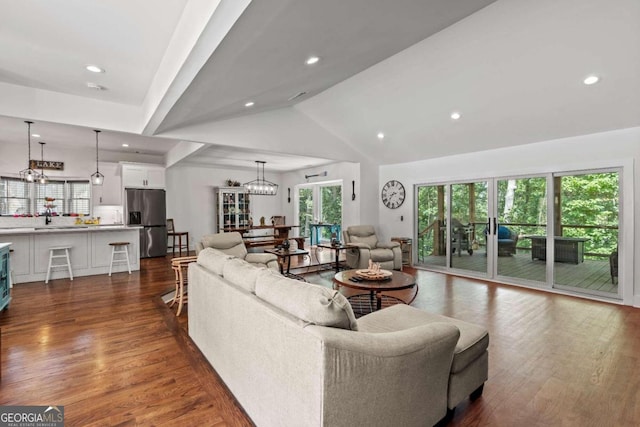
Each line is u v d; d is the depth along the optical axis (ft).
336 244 18.61
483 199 17.58
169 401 6.15
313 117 18.48
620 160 12.78
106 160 23.71
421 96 13.82
